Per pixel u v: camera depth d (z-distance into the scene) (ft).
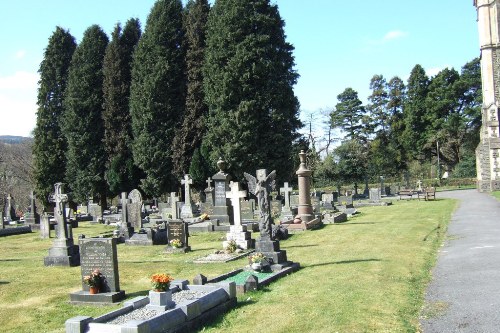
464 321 29.53
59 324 35.76
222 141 151.94
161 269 55.21
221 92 151.64
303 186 90.63
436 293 36.78
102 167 181.27
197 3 172.45
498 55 163.43
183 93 170.40
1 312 39.91
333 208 122.52
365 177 208.44
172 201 106.73
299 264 50.14
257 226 89.71
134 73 171.22
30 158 230.68
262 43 152.87
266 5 158.30
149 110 164.66
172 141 166.09
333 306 33.63
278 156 150.82
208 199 122.01
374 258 51.78
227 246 63.00
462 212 96.94
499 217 83.66
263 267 46.21
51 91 191.62
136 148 166.71
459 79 265.34
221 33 154.71
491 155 160.66
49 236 99.19
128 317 31.04
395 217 96.63
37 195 186.80
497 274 41.06
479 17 167.02
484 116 164.14
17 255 75.05
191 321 30.60
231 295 35.47
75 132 179.83
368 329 28.55
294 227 83.87
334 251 58.90
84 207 156.15
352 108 292.20
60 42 192.85
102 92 183.93
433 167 258.78
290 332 28.99
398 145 281.13
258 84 151.74
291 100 158.10
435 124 262.88
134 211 102.99
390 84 298.76
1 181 210.79
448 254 52.90
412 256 52.44
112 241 41.60
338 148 208.03
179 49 171.42
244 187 155.02
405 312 32.01
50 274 55.36
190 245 75.66
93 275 41.22
